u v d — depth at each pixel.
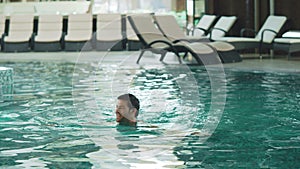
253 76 7.47
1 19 14.66
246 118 4.30
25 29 14.20
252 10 12.39
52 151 3.30
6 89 6.18
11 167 2.96
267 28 11.06
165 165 2.99
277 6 11.88
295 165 2.96
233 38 10.76
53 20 14.26
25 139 3.63
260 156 3.16
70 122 4.19
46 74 7.94
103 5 17.20
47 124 4.13
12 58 11.50
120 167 2.95
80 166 2.98
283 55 11.48
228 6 12.57
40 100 5.31
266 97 5.42
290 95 5.55
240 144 3.45
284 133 3.77
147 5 16.89
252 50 12.13
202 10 12.80
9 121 4.27
